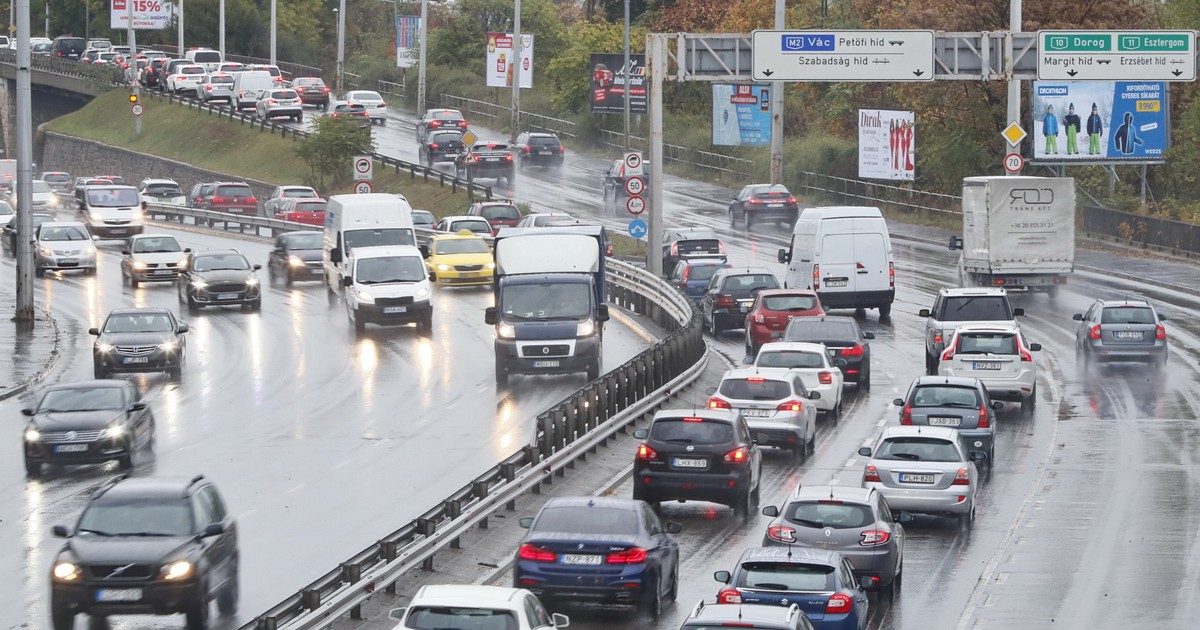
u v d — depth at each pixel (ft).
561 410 328.70
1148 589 231.30
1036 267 558.15
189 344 519.60
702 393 417.49
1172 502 294.25
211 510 213.25
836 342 422.82
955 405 328.08
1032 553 256.93
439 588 170.30
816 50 545.85
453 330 542.16
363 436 362.94
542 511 215.92
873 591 223.10
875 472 274.98
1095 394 417.69
